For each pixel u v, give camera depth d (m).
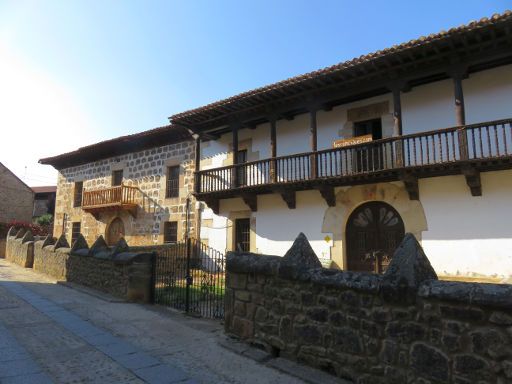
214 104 11.38
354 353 3.49
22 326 5.59
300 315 4.09
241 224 13.10
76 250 10.67
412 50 8.11
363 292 3.47
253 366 4.09
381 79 9.33
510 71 8.65
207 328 5.73
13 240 17.84
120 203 16.14
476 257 8.38
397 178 9.21
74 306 7.15
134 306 7.34
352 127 10.79
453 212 8.79
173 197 15.34
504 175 8.27
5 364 3.96
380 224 9.99
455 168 8.18
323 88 9.99
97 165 18.80
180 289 7.68
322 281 3.85
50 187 35.28
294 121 12.05
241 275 4.98
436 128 9.43
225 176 13.44
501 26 7.19
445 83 9.45
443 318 2.91
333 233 10.56
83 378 3.68
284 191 11.00
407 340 3.11
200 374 3.84
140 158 16.83
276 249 11.70
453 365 2.80
